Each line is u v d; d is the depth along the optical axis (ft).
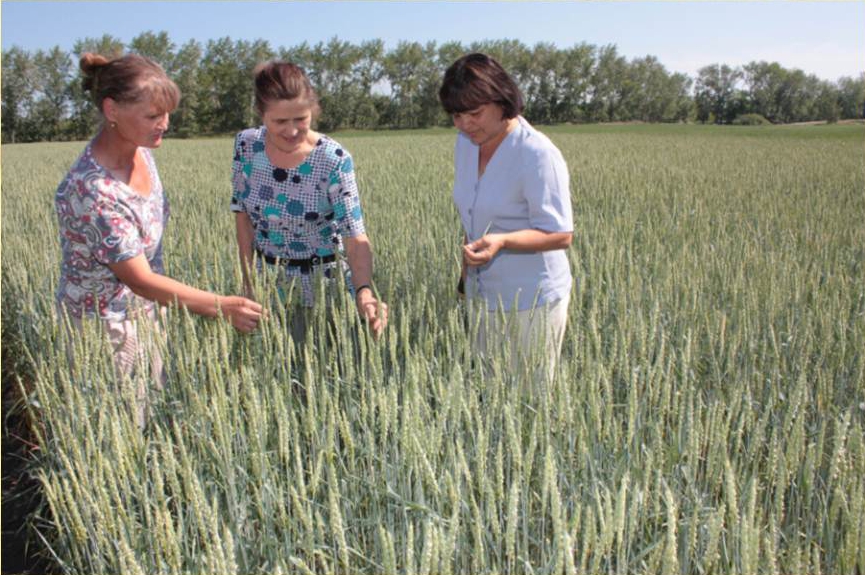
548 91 280.72
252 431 7.52
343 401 9.89
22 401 13.47
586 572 7.36
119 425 7.92
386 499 8.04
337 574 7.50
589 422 8.56
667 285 14.19
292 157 10.99
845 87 302.86
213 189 34.17
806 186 36.14
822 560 7.70
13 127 218.79
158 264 10.98
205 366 10.26
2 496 11.48
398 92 250.37
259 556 7.77
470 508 7.77
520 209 10.46
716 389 10.15
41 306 15.29
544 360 9.05
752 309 12.98
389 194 31.22
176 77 232.53
